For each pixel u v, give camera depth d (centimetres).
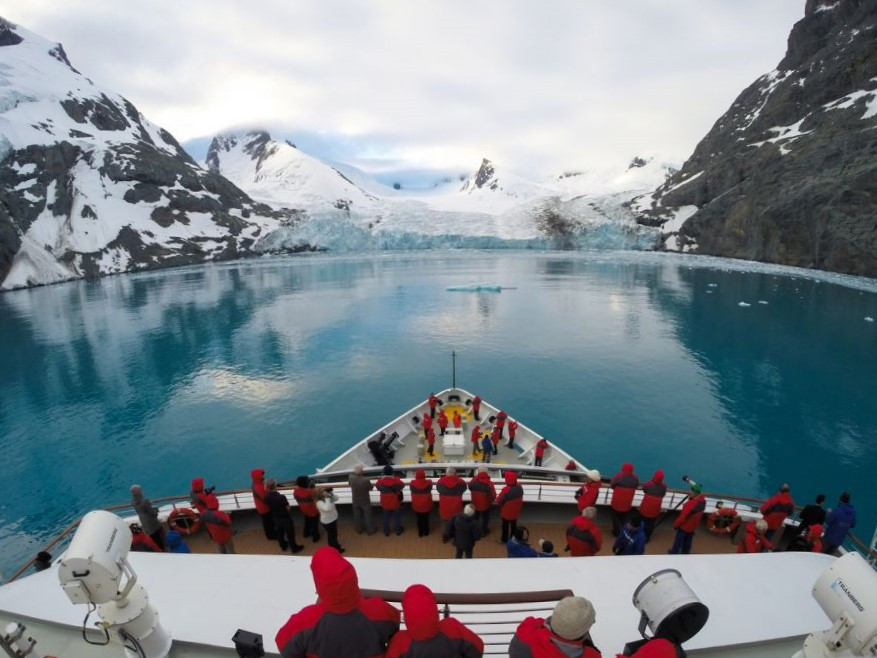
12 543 2242
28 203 10900
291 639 348
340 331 5725
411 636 329
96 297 8150
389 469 1266
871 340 4800
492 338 5325
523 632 355
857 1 12312
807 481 2530
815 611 502
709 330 5388
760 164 11019
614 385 3859
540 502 1179
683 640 357
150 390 3978
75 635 477
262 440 3131
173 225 13338
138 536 909
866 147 8312
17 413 3609
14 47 16388
